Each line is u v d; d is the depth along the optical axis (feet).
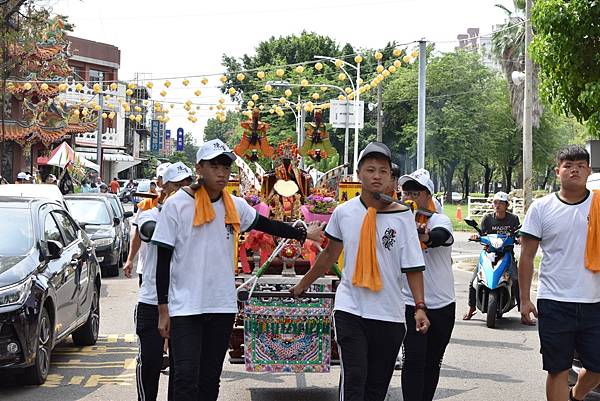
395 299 19.36
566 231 21.39
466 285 62.23
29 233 31.22
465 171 268.41
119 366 32.42
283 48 196.03
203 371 20.07
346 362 18.95
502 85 231.09
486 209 146.51
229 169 20.07
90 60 204.85
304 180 29.84
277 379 30.48
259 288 26.55
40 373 29.04
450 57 224.74
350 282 19.40
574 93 41.63
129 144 249.55
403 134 223.10
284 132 149.28
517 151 237.45
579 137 220.84
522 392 28.94
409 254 19.38
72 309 32.96
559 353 21.40
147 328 23.15
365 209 19.65
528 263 22.03
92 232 62.49
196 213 19.70
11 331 27.37
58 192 44.24
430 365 23.39
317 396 27.89
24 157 138.92
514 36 164.86
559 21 39.75
